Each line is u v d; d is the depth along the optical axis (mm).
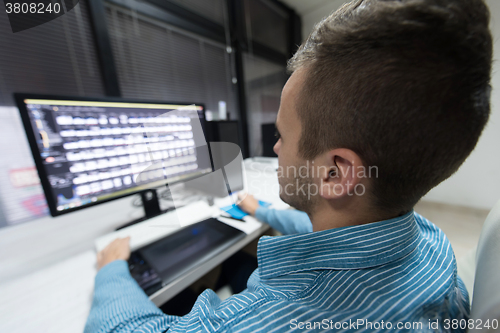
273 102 2504
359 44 214
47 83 1072
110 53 1229
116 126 616
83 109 556
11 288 427
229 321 229
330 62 238
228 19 1861
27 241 612
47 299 399
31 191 1035
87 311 372
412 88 196
